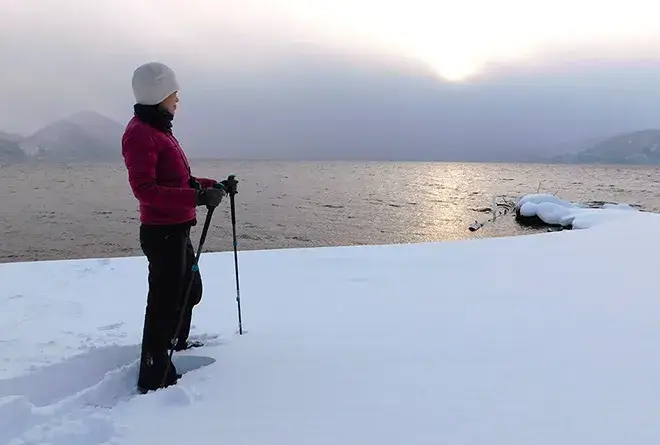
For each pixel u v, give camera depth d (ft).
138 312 12.60
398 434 6.32
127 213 67.62
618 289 13.64
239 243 45.73
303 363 8.70
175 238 7.79
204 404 7.25
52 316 12.21
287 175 182.60
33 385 8.29
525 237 24.94
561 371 8.09
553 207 55.26
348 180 151.12
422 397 7.31
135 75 7.41
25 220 60.39
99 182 130.82
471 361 8.61
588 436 6.13
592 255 19.33
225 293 14.28
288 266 18.28
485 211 68.13
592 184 131.23
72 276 16.61
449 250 21.56
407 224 57.21
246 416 6.88
